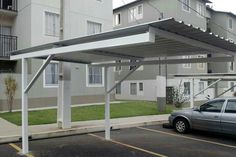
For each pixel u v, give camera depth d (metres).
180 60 9.55
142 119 15.59
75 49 7.55
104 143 10.41
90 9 21.42
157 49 8.73
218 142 10.60
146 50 8.92
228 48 8.75
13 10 20.19
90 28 21.52
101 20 22.19
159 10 31.55
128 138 11.31
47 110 16.58
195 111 11.93
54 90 19.38
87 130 12.55
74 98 20.48
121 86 35.94
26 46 19.02
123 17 36.06
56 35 19.58
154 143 10.38
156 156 8.60
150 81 32.25
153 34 6.14
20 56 9.35
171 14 30.33
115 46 6.60
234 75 15.48
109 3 22.91
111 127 13.35
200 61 9.32
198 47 8.14
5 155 8.75
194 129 11.92
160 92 18.97
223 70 36.22
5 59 19.61
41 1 18.92
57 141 10.78
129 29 6.30
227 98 11.18
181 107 24.38
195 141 10.76
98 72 21.95
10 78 16.59
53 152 9.08
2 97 17.20
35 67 18.45
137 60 10.56
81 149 9.48
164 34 6.48
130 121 14.80
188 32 6.73
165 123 14.61
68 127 12.48
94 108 17.81
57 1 19.64
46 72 18.98
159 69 30.58
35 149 9.48
